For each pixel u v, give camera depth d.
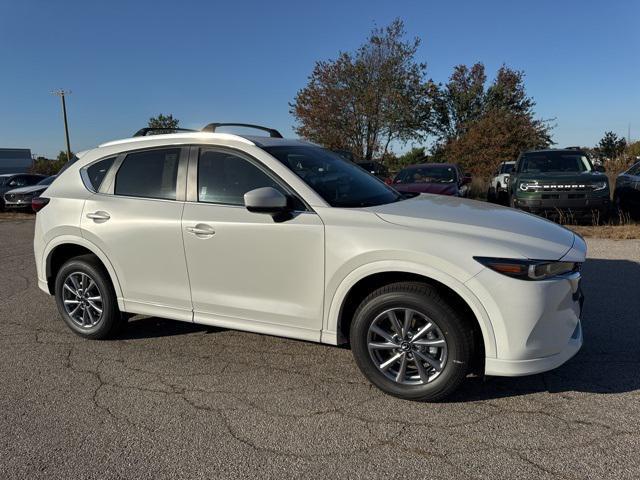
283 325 3.62
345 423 3.08
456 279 3.03
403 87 32.16
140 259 4.10
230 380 3.70
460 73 39.81
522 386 3.48
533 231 3.30
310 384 3.61
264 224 3.56
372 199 3.83
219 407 3.31
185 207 3.91
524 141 29.05
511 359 3.02
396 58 31.39
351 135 32.91
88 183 4.47
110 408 3.32
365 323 3.34
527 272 2.97
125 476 2.63
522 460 2.67
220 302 3.83
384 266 3.21
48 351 4.31
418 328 3.27
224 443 2.90
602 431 2.90
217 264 3.77
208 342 4.44
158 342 4.46
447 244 3.09
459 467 2.63
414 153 36.81
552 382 3.51
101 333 4.46
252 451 2.82
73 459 2.78
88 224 4.30
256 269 3.63
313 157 4.15
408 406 3.27
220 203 3.82
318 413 3.21
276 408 3.28
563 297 3.08
